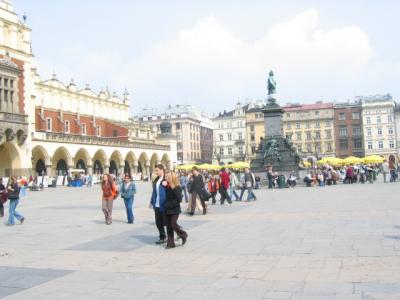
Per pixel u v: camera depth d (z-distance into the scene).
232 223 19.33
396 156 133.75
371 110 135.88
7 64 57.09
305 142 140.88
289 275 9.84
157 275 10.28
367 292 8.36
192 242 14.75
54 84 83.81
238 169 67.31
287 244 13.61
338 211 21.83
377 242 13.34
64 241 15.84
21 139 58.81
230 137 159.75
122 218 23.22
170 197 13.78
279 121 55.53
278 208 25.06
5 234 18.09
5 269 11.39
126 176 20.97
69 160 71.81
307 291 8.55
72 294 8.95
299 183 53.12
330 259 11.29
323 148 139.50
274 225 17.98
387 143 134.62
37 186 56.00
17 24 61.62
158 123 156.38
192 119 156.62
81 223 21.36
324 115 139.50
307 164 75.94
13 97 58.44
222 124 160.88
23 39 63.00
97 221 22.11
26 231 18.89
